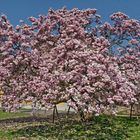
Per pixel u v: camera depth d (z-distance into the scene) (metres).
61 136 24.48
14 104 26.48
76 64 23.84
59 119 33.56
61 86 23.84
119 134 25.27
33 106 25.59
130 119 32.94
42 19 29.45
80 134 25.11
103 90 23.72
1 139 23.66
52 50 25.97
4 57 27.31
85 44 27.14
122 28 32.81
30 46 27.19
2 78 26.77
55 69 24.91
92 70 23.19
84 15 31.52
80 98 22.89
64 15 30.33
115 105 24.33
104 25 32.28
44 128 27.86
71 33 27.06
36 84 24.33
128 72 29.27
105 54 26.33
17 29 28.02
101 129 27.03
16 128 28.53
